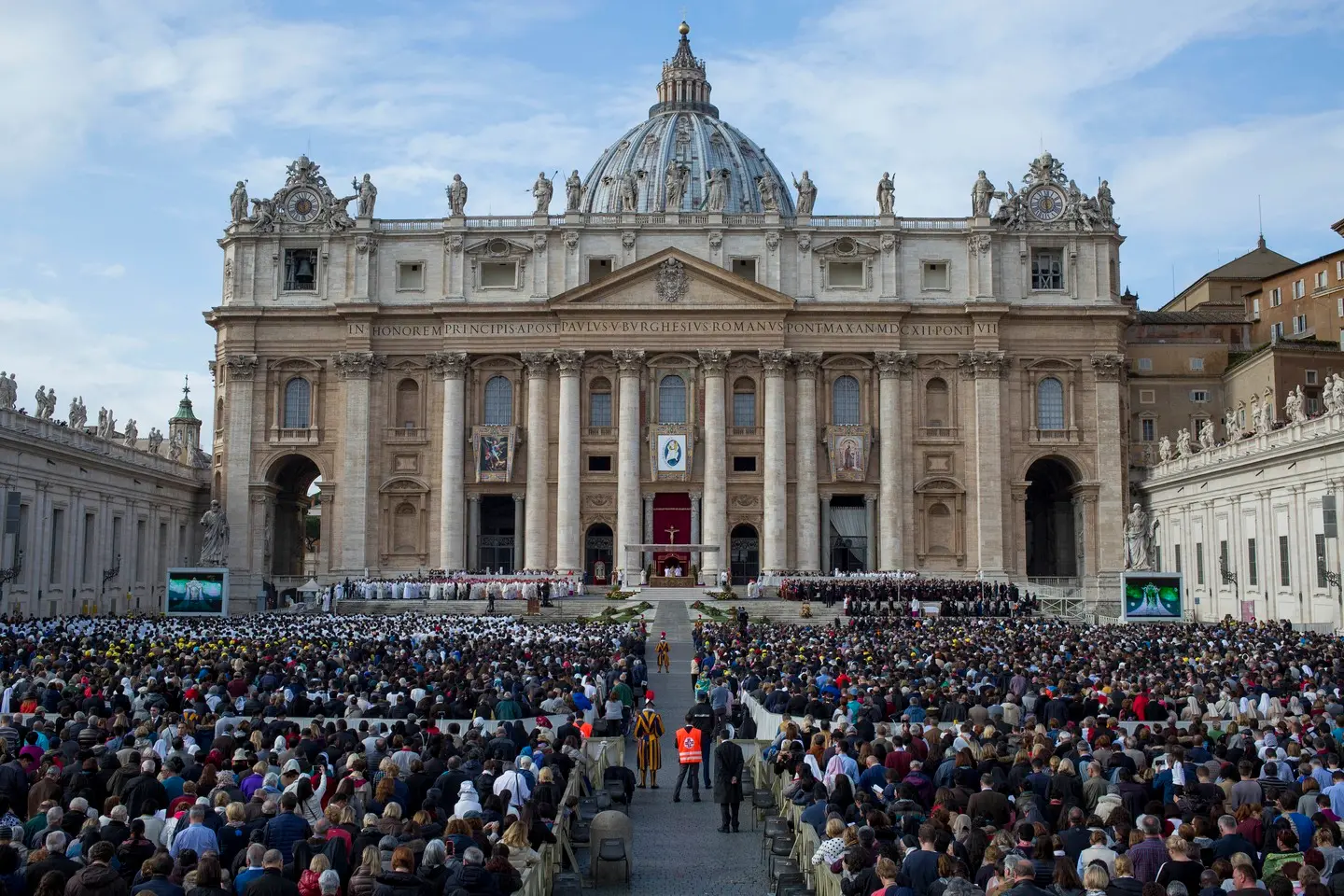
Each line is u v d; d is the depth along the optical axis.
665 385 98.06
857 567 98.75
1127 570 72.31
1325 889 12.84
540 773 21.31
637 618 72.06
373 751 23.31
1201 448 89.00
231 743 22.22
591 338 96.69
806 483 96.50
